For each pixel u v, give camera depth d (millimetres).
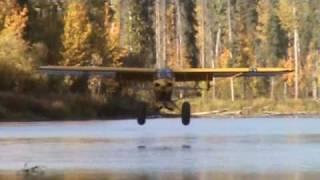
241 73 100250
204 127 140875
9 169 57625
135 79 99938
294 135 105750
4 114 193250
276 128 133500
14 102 198375
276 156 68562
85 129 132250
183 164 60969
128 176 52281
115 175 52969
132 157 68250
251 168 57438
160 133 115188
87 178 51250
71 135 109250
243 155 70125
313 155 69562
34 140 95812
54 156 69812
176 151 75000
